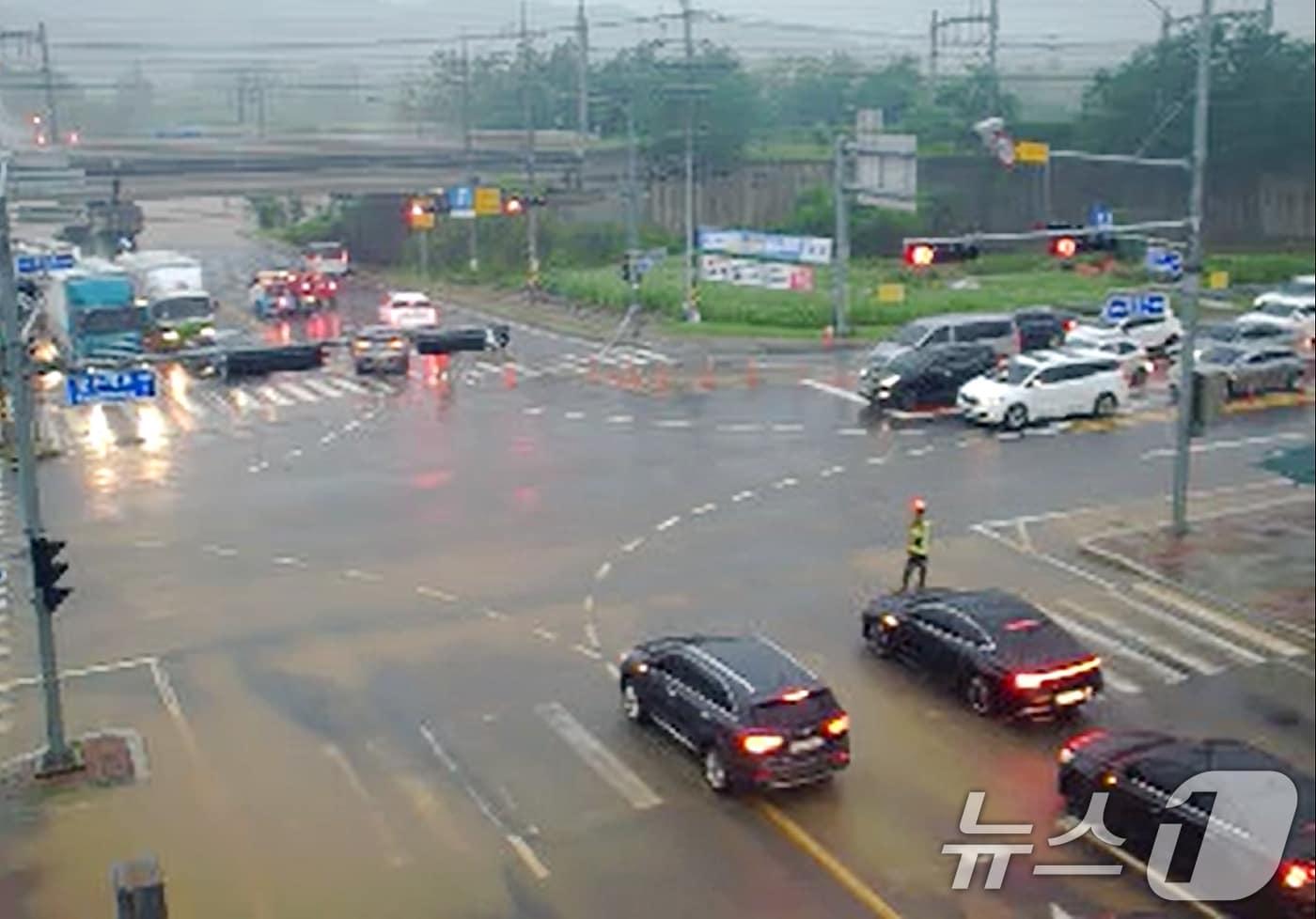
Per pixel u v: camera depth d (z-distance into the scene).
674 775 21.05
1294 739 22.36
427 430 44.47
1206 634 26.77
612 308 72.56
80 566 31.27
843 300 63.25
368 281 92.12
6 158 26.58
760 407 47.41
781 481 37.72
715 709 20.55
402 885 18.14
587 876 18.28
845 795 20.39
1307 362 51.03
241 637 26.77
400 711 23.39
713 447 41.69
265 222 123.75
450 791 20.64
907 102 122.75
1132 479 37.72
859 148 60.97
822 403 47.91
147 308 57.91
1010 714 22.67
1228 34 101.50
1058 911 17.30
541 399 49.16
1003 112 108.06
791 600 28.59
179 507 35.91
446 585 29.55
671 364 56.44
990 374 46.28
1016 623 23.47
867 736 22.36
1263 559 30.78
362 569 30.66
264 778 21.12
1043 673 22.53
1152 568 30.31
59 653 26.17
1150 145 91.69
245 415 47.44
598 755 21.72
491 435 43.62
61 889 18.17
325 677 24.86
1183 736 21.88
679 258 90.00
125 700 24.00
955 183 98.94
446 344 25.67
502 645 26.28
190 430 45.12
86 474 39.72
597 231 93.81
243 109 147.75
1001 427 43.72
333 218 111.62
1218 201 101.62
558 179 92.69
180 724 23.02
